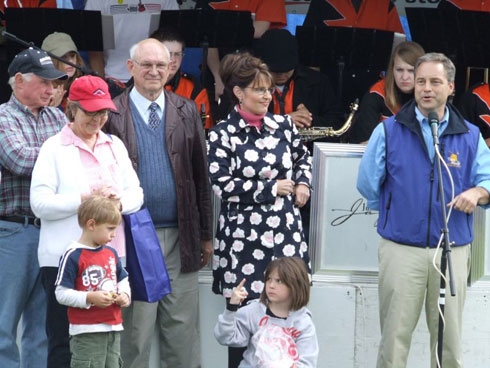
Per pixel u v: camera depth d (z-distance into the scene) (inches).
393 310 737.0
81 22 901.2
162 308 764.0
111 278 649.0
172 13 914.7
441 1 1080.8
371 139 750.5
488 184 724.0
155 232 705.0
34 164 696.4
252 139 749.9
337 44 930.1
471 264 826.8
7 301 717.3
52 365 684.7
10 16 901.8
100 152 689.6
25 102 712.4
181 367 775.7
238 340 679.7
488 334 832.3
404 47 846.5
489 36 940.0
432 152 729.0
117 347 662.5
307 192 760.3
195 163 765.3
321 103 916.6
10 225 709.3
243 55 750.5
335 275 821.9
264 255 747.4
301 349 680.4
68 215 667.4
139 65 734.5
